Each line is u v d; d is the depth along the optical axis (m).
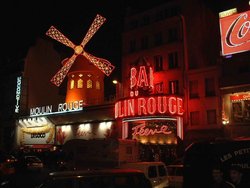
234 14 28.81
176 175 15.60
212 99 29.69
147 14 36.59
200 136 29.61
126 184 8.40
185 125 30.55
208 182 6.79
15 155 33.12
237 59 28.12
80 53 41.47
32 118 42.94
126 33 37.22
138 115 29.23
